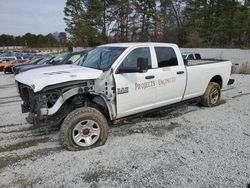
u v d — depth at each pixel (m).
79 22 50.97
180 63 6.13
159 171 3.80
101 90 4.75
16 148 4.69
